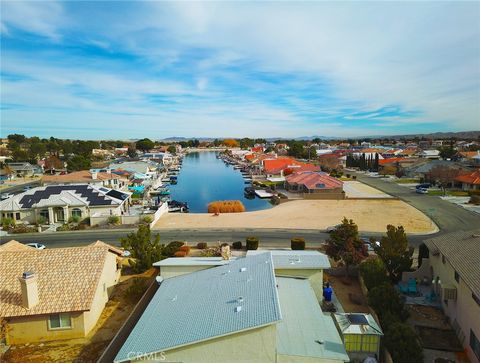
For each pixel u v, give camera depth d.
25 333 23.50
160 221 59.62
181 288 24.16
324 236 49.31
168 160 186.12
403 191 84.50
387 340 19.80
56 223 58.59
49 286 24.95
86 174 90.31
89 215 59.59
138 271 35.62
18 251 27.62
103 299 28.05
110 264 30.67
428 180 95.75
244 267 24.66
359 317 21.00
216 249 42.94
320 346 17.69
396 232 31.83
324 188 79.06
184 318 19.28
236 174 144.25
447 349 21.89
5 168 125.31
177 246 41.97
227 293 21.16
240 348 16.95
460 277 22.08
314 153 179.88
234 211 69.69
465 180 82.94
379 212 62.94
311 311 21.25
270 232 51.84
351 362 19.48
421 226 53.53
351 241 32.62
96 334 24.36
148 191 89.81
